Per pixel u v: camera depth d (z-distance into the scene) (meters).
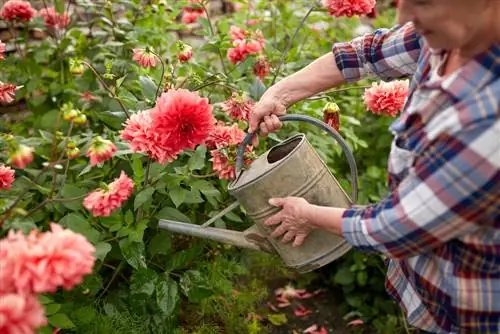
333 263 2.75
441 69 1.26
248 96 1.97
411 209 1.21
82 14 2.99
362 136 2.84
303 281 2.75
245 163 1.77
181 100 1.61
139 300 1.97
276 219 1.53
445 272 1.33
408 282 1.51
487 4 1.11
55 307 1.68
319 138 2.36
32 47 2.60
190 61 2.29
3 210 1.66
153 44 2.52
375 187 2.70
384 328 2.52
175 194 1.85
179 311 2.18
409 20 1.16
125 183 1.59
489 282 1.29
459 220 1.19
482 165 1.12
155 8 2.49
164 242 1.97
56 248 1.21
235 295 2.34
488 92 1.14
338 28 2.98
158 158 1.64
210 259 2.24
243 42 2.24
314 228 1.51
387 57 1.56
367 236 1.29
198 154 1.90
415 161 1.24
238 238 1.65
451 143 1.15
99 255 1.72
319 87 1.66
